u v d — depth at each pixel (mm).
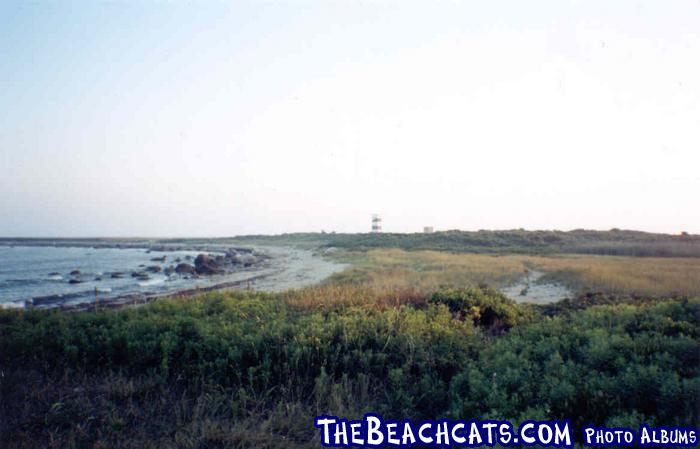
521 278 21000
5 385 5586
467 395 4781
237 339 6332
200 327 6934
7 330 7422
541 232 61844
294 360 5785
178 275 33906
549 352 5496
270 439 4422
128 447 4320
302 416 4871
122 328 7148
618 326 6410
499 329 8625
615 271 20438
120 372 5902
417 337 6246
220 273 35531
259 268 39656
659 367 4652
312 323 6820
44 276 34281
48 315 8828
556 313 10328
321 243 80250
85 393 5504
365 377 5492
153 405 5211
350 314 7941
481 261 30406
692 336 6035
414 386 5305
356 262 37094
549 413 4090
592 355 5082
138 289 24969
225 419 4836
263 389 5496
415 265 29719
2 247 123000
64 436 4500
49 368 6277
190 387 5621
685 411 3812
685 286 15617
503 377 4688
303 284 23453
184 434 4516
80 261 55781
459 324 7438
